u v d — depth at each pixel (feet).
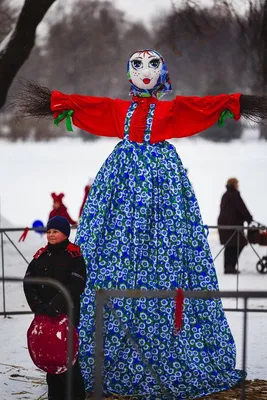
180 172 30.58
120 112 30.89
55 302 26.12
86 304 29.45
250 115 30.76
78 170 150.30
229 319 45.44
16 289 55.52
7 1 97.30
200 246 30.32
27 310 48.14
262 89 88.22
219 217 63.00
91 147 190.29
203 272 30.17
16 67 63.41
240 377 29.91
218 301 30.35
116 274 29.37
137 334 29.19
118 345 28.99
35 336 25.80
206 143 189.06
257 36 91.15
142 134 30.37
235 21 94.32
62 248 27.68
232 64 110.22
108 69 151.94
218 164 153.79
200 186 127.13
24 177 139.85
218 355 29.91
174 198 29.91
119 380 29.01
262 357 35.99
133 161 30.07
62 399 27.84
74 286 26.73
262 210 102.89
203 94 121.29
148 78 30.58
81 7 141.90
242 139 187.62
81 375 27.43
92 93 153.99
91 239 29.84
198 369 29.12
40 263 27.48
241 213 62.44
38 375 32.68
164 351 29.17
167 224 29.78
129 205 29.78
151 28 129.80
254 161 156.46
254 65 92.12
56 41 146.92
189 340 29.50
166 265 29.45
